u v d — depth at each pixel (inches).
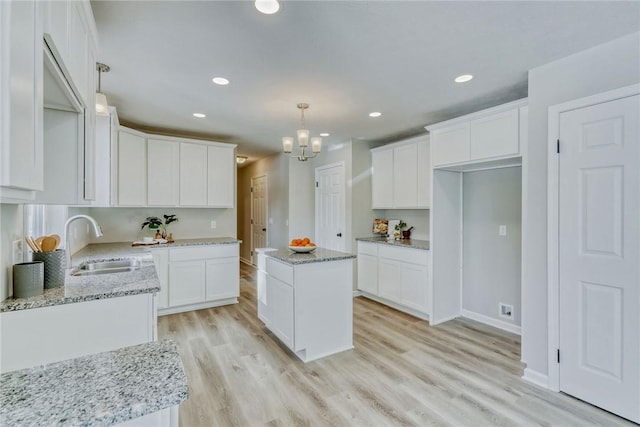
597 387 81.0
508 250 133.6
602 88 80.5
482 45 81.1
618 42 77.9
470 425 75.4
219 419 77.8
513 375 97.6
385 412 80.3
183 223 179.9
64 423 22.7
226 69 94.3
